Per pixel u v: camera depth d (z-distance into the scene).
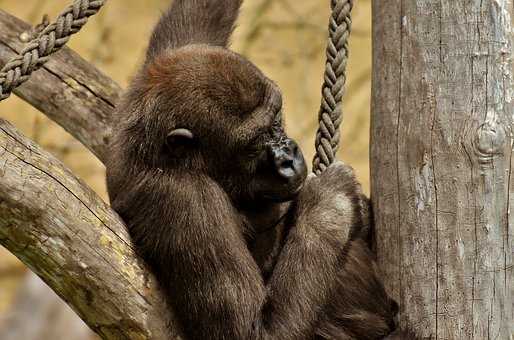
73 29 9.66
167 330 10.20
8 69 9.45
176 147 10.80
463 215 10.20
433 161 10.27
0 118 9.37
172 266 10.46
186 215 10.58
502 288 10.23
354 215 10.79
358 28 32.59
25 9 31.97
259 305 10.42
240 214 11.31
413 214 10.41
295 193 10.84
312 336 10.52
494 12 10.23
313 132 31.77
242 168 10.94
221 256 10.48
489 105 10.16
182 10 13.06
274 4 32.84
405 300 10.52
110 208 10.22
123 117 11.25
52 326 26.28
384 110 10.69
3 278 30.70
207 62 10.97
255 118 10.78
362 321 10.66
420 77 10.38
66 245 9.48
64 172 9.56
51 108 13.75
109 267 9.72
